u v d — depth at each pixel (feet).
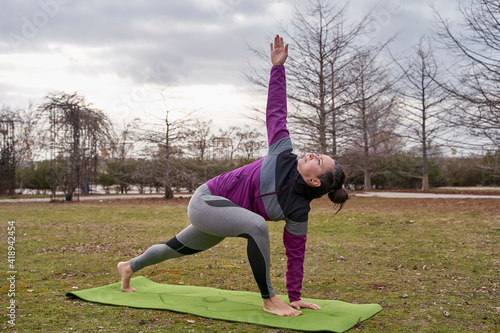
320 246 20.22
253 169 9.96
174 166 61.21
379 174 92.99
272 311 9.49
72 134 56.70
